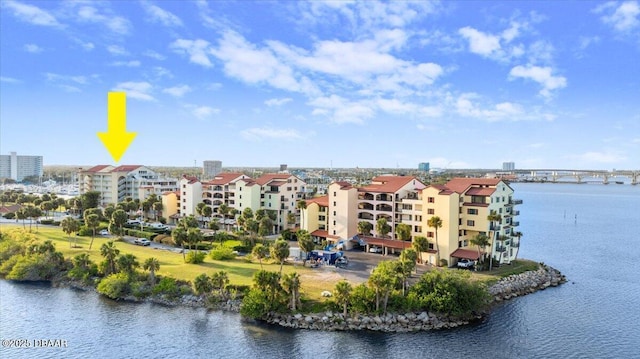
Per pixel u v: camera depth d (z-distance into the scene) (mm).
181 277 91750
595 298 88562
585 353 64250
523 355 63406
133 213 189125
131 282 89812
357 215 124062
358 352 63938
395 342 67188
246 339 68188
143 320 76000
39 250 106062
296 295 76750
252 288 80250
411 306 75750
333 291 76625
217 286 84125
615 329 72750
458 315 75438
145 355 63312
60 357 62969
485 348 65438
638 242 158500
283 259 91625
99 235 143750
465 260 102688
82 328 72875
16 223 168000
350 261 105938
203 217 164500
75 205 185750
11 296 89500
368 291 75375
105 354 63688
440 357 62562
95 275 98000
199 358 62250
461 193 105688
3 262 108812
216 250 110000
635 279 104062
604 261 125000
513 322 75250
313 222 133750
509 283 92125
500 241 105125
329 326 72000
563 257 130500
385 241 113812
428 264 103375
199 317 77125
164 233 143750
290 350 64500
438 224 99812
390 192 116750
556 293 91812
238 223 138125
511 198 111750
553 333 70938
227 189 164875
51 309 81750
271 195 152125
